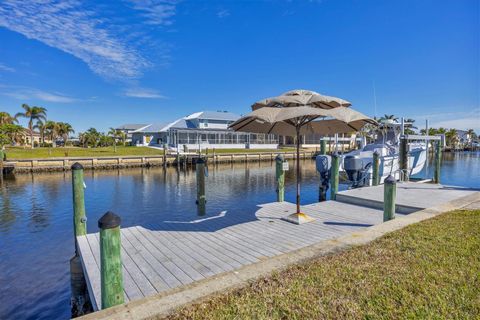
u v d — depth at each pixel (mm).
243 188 15883
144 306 2012
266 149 40688
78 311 4426
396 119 13820
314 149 43062
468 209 4949
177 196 13656
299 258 2910
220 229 5047
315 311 2074
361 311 2076
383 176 11430
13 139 43344
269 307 2092
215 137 37938
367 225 5141
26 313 4496
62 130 49281
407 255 2990
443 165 27438
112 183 17844
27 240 7672
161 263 3648
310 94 5070
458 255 2996
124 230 5051
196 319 1907
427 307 2111
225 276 2523
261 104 5105
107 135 51281
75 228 4871
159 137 42281
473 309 2074
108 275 2256
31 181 18219
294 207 6586
